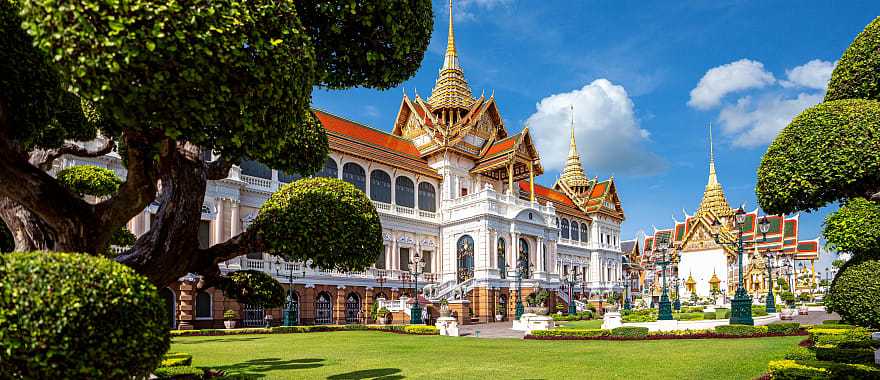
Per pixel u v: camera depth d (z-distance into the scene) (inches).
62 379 205.6
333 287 1777.8
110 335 214.4
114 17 234.5
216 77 255.6
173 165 360.2
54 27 235.6
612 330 1099.3
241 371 613.0
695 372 604.1
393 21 364.8
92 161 1291.8
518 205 2257.6
